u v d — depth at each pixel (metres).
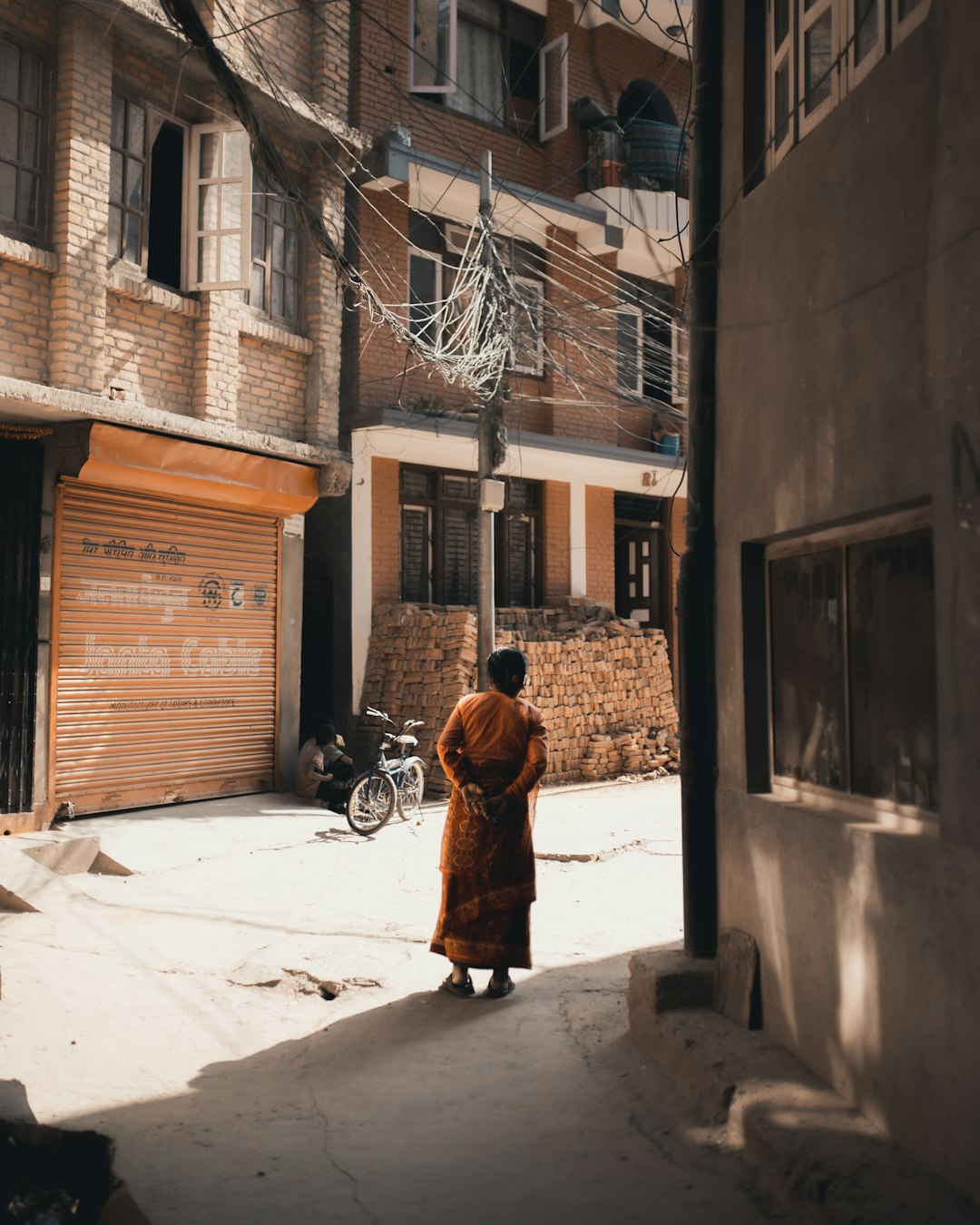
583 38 16.41
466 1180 3.31
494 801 5.27
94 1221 3.05
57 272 9.12
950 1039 2.87
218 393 10.68
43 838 8.55
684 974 4.48
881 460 3.31
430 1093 4.08
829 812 3.81
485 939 5.26
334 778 11.12
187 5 6.16
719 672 4.72
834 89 3.92
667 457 16.48
